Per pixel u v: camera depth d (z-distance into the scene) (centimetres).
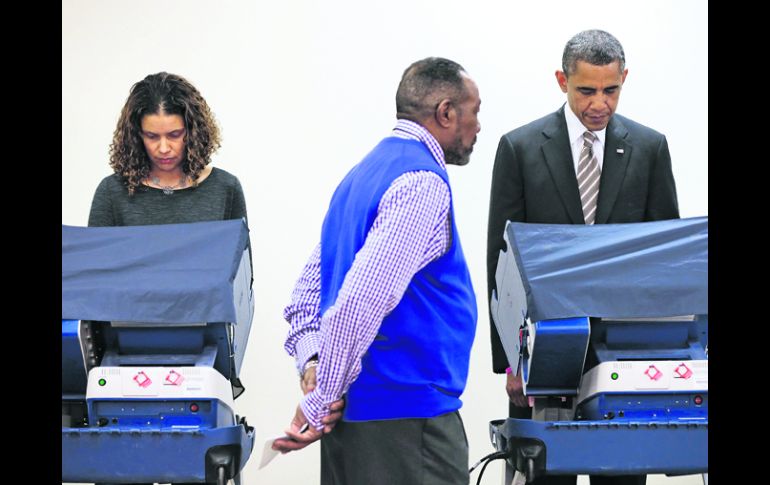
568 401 597
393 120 838
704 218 595
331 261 457
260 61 838
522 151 670
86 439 554
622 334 574
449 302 451
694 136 826
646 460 548
